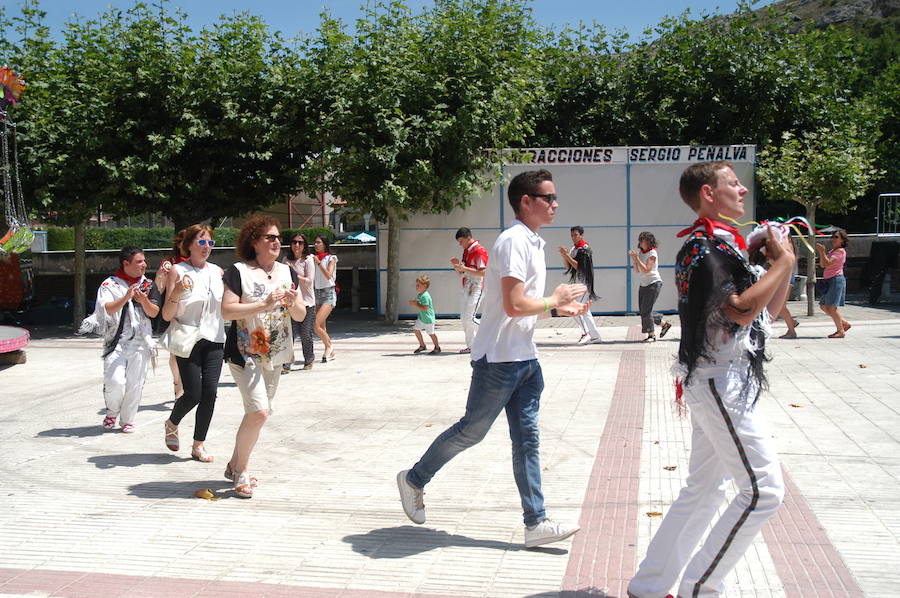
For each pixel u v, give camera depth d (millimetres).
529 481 4051
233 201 17953
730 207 3150
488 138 16312
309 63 16531
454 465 5738
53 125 15633
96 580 3818
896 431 6293
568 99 20828
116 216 17406
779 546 3992
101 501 5098
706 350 3010
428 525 4508
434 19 16297
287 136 16062
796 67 19719
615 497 4887
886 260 20359
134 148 16219
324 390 9164
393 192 14992
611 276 17703
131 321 7227
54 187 16047
